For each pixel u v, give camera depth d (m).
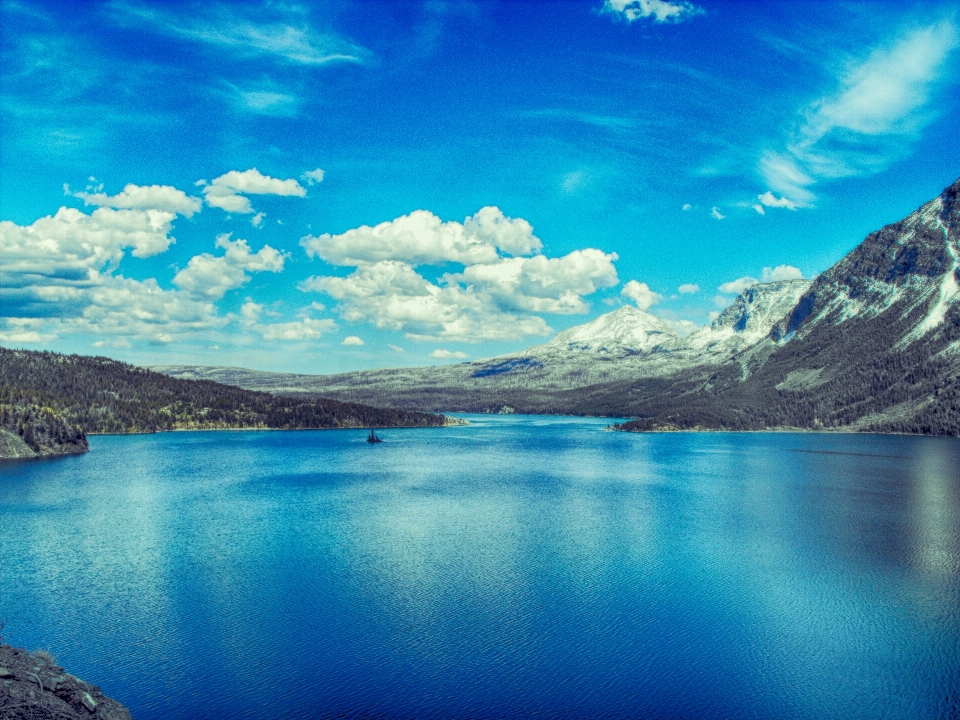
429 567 107.75
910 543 124.88
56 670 56.41
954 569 106.94
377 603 90.56
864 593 95.44
